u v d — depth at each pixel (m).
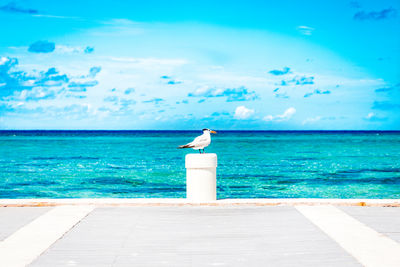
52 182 28.89
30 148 75.19
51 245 4.97
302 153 61.62
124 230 5.69
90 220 6.29
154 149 73.00
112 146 83.31
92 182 28.92
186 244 5.02
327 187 26.91
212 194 7.59
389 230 5.68
